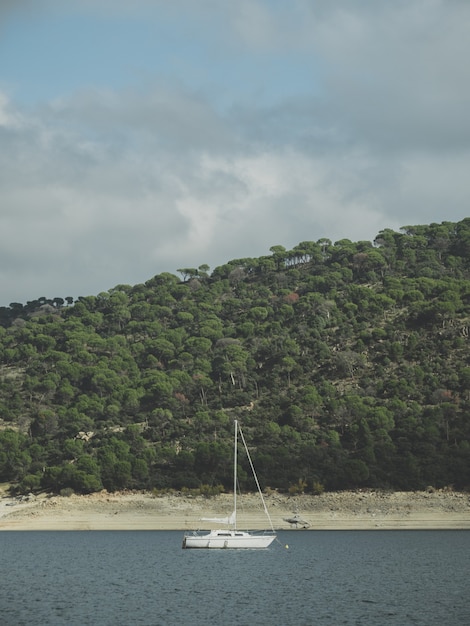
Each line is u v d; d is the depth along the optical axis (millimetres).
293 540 134750
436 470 160125
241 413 197125
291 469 165375
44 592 83188
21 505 167500
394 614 69625
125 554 117625
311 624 65875
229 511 157875
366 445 170875
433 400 187250
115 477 168750
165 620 68062
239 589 83938
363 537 137750
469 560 104938
